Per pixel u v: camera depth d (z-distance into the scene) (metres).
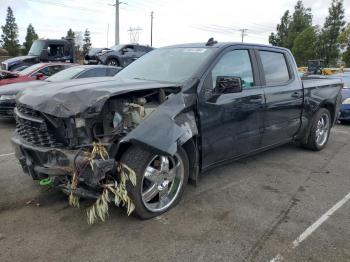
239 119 4.39
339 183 4.80
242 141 4.54
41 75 10.61
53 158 3.32
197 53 4.41
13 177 4.66
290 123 5.49
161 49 5.08
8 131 7.70
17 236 3.25
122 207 3.79
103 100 3.22
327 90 6.30
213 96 3.99
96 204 3.29
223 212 3.81
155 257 2.98
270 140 5.15
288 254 3.06
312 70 18.38
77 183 3.20
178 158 3.75
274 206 4.00
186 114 3.69
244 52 4.69
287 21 57.31
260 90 4.74
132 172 3.29
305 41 45.75
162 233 3.35
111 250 3.07
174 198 3.82
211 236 3.32
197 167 4.00
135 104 3.45
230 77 3.94
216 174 5.00
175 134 3.38
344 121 9.90
